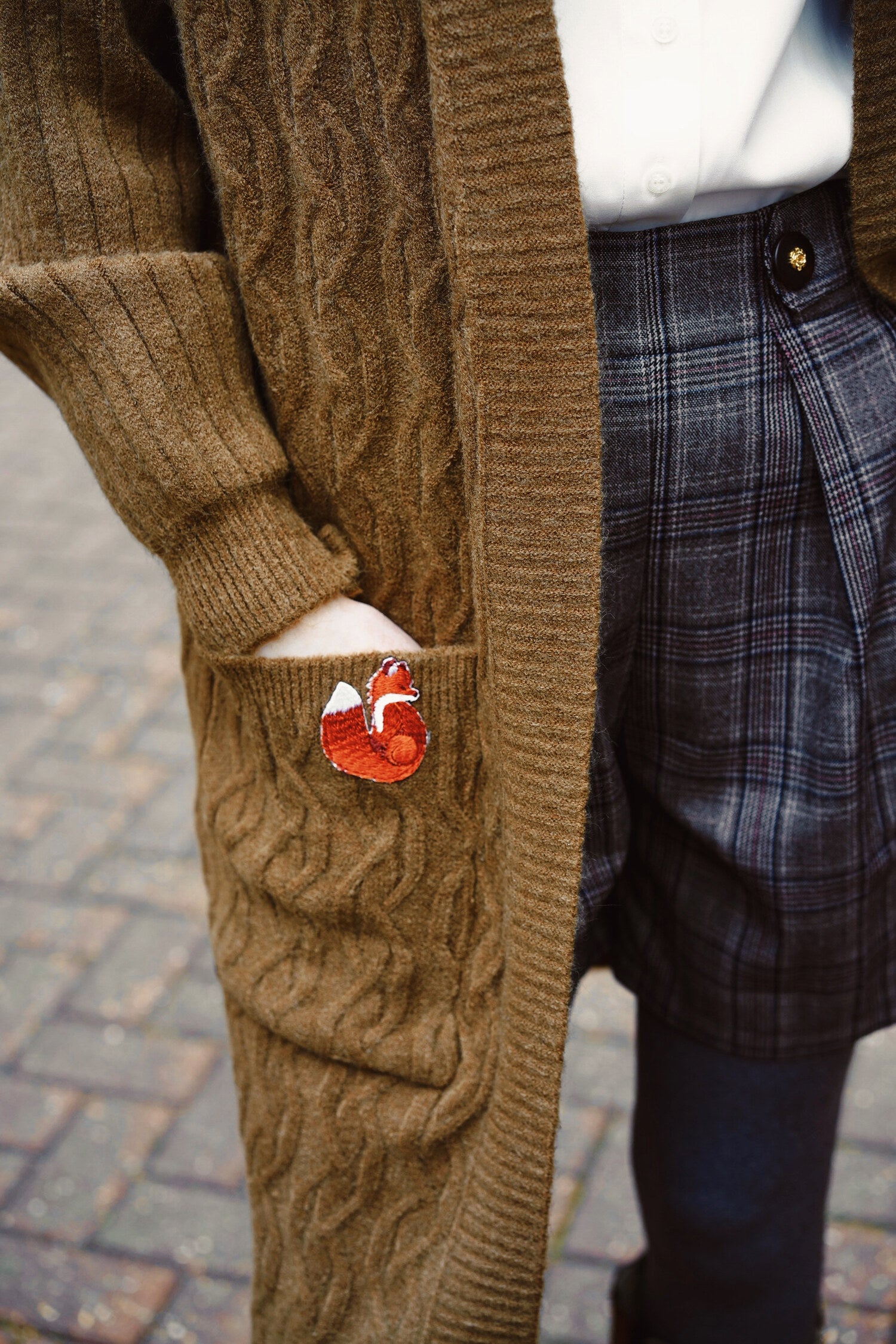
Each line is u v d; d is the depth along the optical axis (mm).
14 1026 1562
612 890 1027
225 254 934
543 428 846
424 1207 956
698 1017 1013
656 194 854
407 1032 945
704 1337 1063
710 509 901
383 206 860
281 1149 975
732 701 944
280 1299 995
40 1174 1394
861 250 892
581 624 862
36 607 2496
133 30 894
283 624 896
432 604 920
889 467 919
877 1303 1267
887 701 967
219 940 992
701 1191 1020
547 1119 900
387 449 897
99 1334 1272
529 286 832
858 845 969
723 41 840
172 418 880
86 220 885
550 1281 1295
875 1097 1428
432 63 819
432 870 930
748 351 882
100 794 1970
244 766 957
